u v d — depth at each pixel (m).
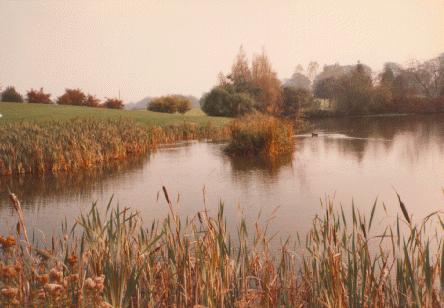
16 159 14.57
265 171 13.66
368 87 53.09
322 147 20.31
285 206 8.76
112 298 3.19
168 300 4.09
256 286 4.53
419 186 10.50
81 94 52.38
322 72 130.12
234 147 18.86
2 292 2.74
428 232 6.55
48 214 8.61
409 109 52.03
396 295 3.80
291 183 11.44
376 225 7.08
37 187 11.74
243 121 20.94
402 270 3.59
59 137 16.50
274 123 19.27
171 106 49.25
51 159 14.97
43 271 3.82
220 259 3.90
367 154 17.14
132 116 34.94
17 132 16.67
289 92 50.88
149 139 22.72
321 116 52.00
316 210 8.33
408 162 14.59
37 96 50.94
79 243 6.00
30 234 7.07
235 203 9.20
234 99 44.44
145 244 4.19
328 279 3.54
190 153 19.34
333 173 12.91
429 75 56.66
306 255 5.54
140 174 13.77
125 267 3.74
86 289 2.93
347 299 3.71
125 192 10.84
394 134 25.94
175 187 11.38
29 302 3.09
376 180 11.54
